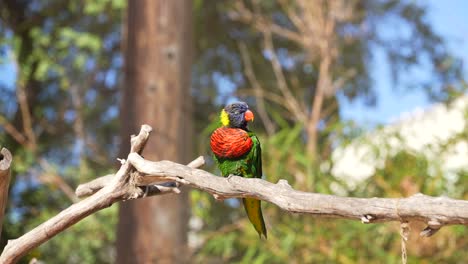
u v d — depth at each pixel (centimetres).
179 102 937
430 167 861
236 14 1412
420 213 301
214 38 1494
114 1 1298
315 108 1233
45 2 1444
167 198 904
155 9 941
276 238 888
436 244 826
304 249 873
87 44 1352
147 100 927
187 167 369
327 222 862
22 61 1405
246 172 526
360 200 315
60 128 1459
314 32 1302
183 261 907
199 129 1459
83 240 1323
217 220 1131
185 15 957
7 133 1341
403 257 325
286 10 1384
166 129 923
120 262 904
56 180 1240
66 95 1459
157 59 934
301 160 881
